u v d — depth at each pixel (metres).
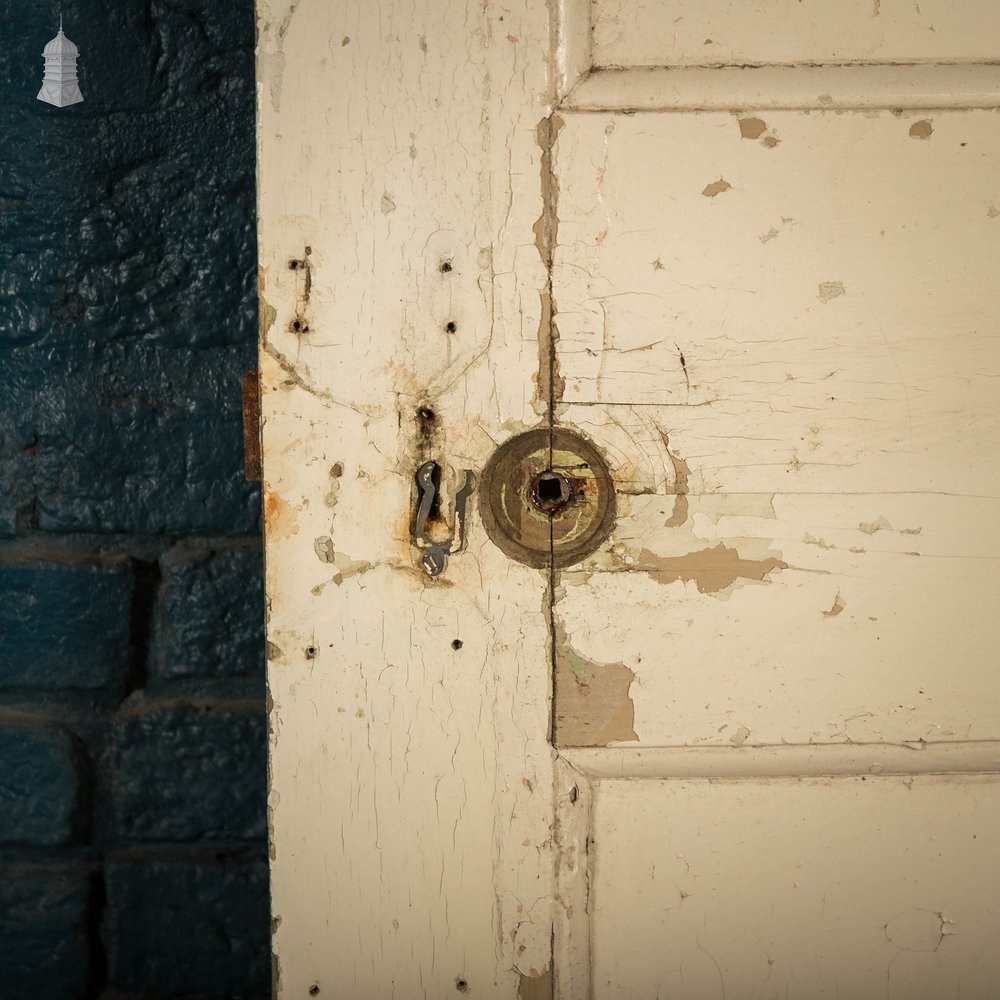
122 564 0.86
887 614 0.78
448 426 0.77
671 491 0.78
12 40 0.85
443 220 0.77
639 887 0.79
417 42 0.76
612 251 0.77
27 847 0.87
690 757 0.78
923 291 0.77
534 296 0.77
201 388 0.86
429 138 0.77
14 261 0.85
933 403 0.78
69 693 0.86
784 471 0.78
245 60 0.85
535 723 0.78
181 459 0.86
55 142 0.85
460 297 0.77
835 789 0.78
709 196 0.77
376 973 0.79
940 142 0.77
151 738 0.87
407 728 0.78
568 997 0.79
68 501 0.86
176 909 0.87
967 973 0.79
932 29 0.77
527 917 0.79
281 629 0.78
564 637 0.78
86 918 0.87
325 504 0.77
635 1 0.76
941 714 0.78
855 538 0.78
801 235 0.77
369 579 0.78
